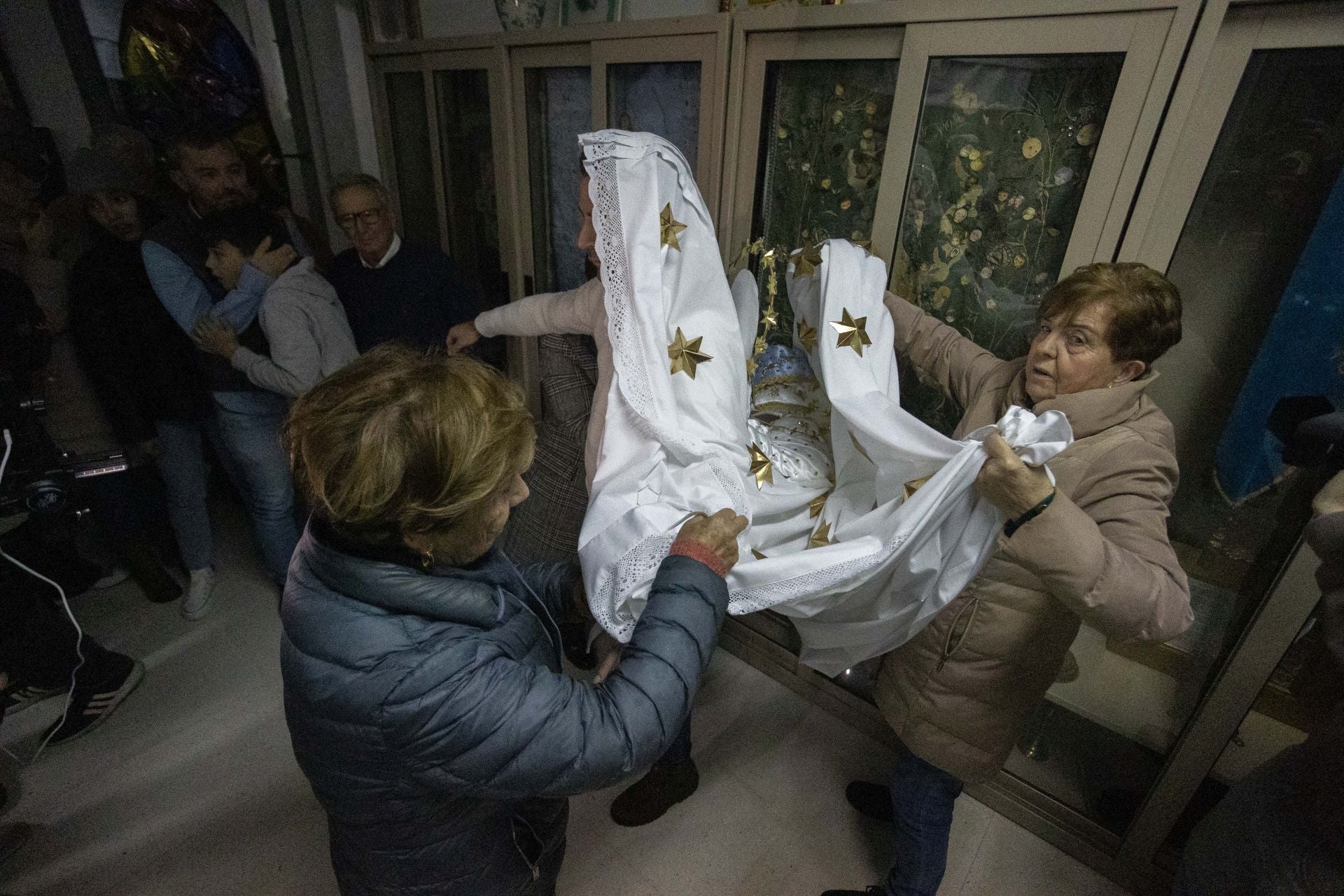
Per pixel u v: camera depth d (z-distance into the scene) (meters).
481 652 0.66
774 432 1.25
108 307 1.69
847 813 1.57
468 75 2.14
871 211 1.45
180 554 2.34
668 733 0.71
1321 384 1.06
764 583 0.96
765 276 1.64
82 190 1.65
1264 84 0.98
